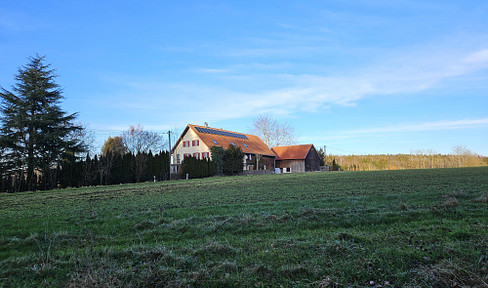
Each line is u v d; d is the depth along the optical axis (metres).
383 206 10.35
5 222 10.25
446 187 15.52
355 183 20.23
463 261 5.15
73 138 35.97
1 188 28.58
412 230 7.14
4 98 31.41
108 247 6.79
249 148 56.78
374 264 5.26
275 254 5.96
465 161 79.31
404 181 20.12
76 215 11.42
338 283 4.64
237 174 48.56
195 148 51.09
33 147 31.22
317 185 19.98
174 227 8.59
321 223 8.42
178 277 5.02
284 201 12.77
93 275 4.90
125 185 29.83
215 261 5.72
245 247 6.55
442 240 6.29
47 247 7.29
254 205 12.08
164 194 18.45
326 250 5.96
